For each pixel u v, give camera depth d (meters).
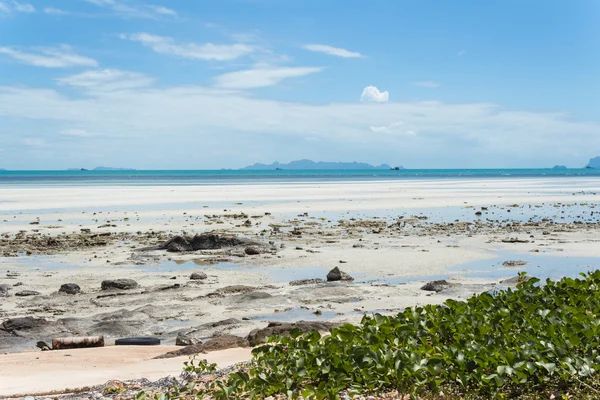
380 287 21.59
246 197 69.38
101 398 9.29
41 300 20.42
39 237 35.62
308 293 20.67
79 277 24.25
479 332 9.73
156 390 9.49
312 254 29.25
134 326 17.22
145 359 13.08
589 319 9.91
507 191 84.12
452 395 8.14
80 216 47.22
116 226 40.81
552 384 8.35
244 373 8.84
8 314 18.69
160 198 67.25
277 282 23.00
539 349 8.75
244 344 13.94
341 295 20.41
